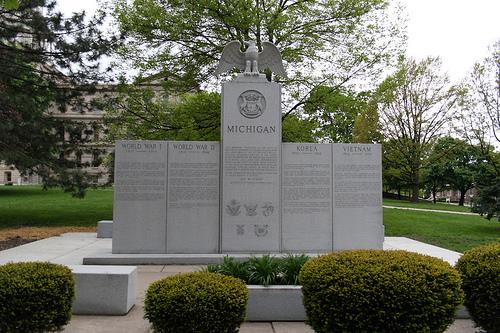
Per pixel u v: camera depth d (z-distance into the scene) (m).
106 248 12.63
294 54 19.81
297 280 6.86
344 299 4.65
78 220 21.50
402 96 40.22
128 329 6.21
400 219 23.17
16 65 19.20
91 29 19.67
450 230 19.44
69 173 19.45
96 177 20.55
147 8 19.14
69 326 6.31
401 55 20.95
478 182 20.75
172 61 20.48
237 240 11.55
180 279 5.32
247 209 11.63
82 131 20.72
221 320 4.94
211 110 19.89
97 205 28.73
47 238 15.33
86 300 6.93
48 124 19.39
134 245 11.40
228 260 7.48
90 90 20.03
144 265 10.85
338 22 20.06
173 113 20.52
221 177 11.65
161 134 20.02
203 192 11.65
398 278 4.62
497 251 5.77
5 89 19.66
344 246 11.87
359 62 19.92
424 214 26.47
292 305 6.65
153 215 11.50
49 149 19.84
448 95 40.38
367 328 4.62
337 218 11.92
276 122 11.82
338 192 11.98
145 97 20.42
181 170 11.64
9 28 19.12
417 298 4.57
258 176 11.70
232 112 11.77
